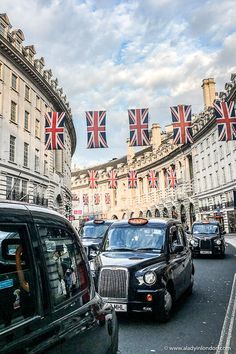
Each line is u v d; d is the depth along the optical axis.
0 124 29.92
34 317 2.11
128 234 7.95
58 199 46.97
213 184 52.22
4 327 1.87
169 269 6.97
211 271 13.23
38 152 37.94
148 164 80.50
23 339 1.94
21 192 32.84
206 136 54.56
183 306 7.78
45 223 2.52
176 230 8.62
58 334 2.26
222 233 18.98
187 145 62.25
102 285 6.45
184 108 23.42
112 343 3.22
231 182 45.12
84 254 3.18
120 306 6.29
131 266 6.49
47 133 24.14
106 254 7.32
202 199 57.44
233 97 43.69
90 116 21.16
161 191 75.31
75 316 2.56
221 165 49.19
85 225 14.41
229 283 10.56
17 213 2.23
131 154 96.94
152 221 8.27
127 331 6.03
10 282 2.01
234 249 22.92
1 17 31.58
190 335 5.80
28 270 2.18
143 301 6.27
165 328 6.18
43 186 38.78
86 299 2.91
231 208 45.75
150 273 6.42
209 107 52.75
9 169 30.73
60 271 2.57
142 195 85.44
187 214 62.81
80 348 2.52
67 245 2.84
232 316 6.89
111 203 98.44
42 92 39.97
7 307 1.94
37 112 38.34
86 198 63.78
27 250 2.22
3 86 30.86
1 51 30.77
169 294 6.78
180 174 67.00
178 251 7.70
